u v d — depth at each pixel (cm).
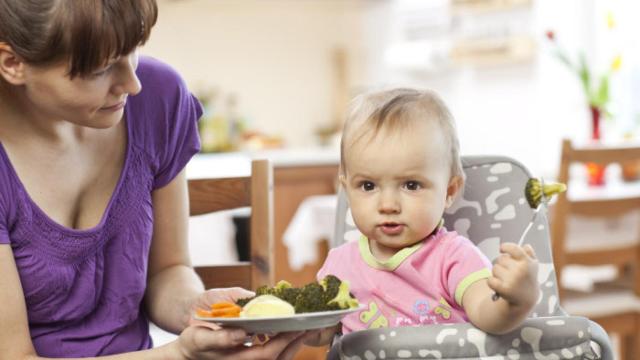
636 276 278
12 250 120
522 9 454
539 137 451
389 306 129
